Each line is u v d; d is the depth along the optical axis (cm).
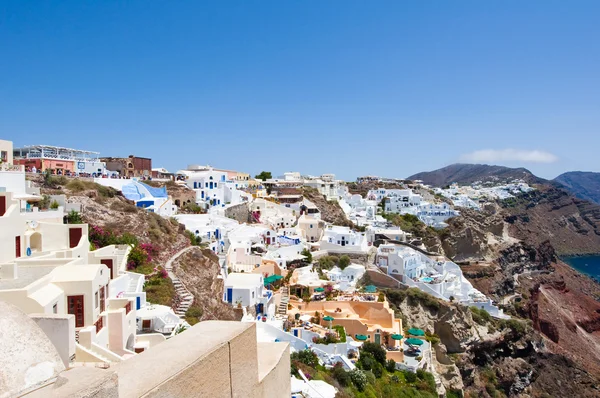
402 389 4203
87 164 7331
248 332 856
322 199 12012
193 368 674
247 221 9219
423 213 12938
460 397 5419
